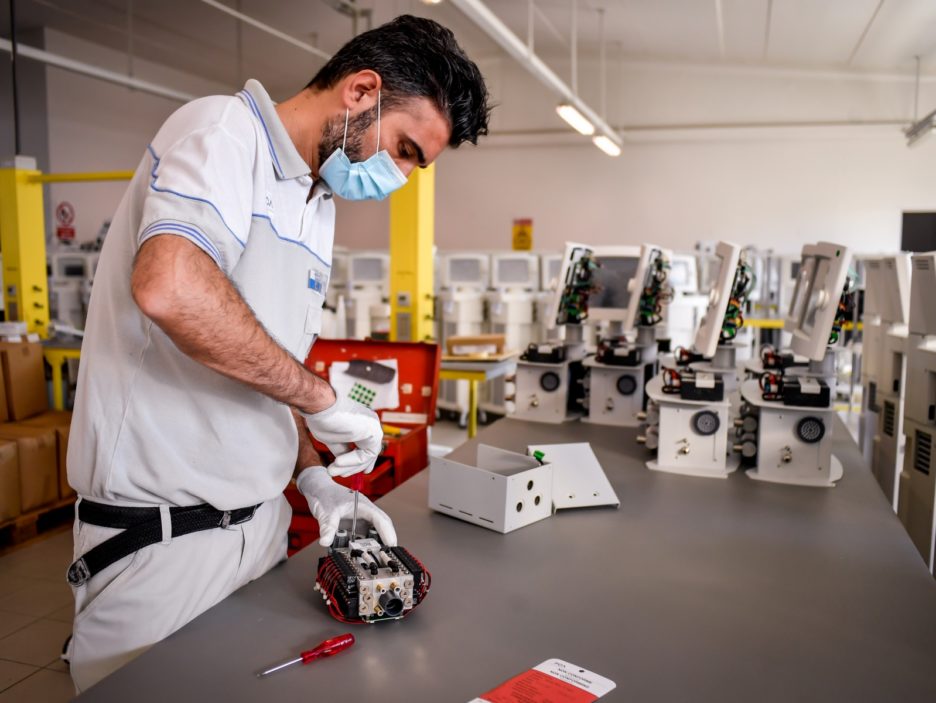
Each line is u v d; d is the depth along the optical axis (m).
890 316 2.96
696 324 5.45
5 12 7.52
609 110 10.12
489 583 1.25
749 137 9.59
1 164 4.39
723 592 1.23
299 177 1.11
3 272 4.47
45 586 2.97
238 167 0.98
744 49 8.56
